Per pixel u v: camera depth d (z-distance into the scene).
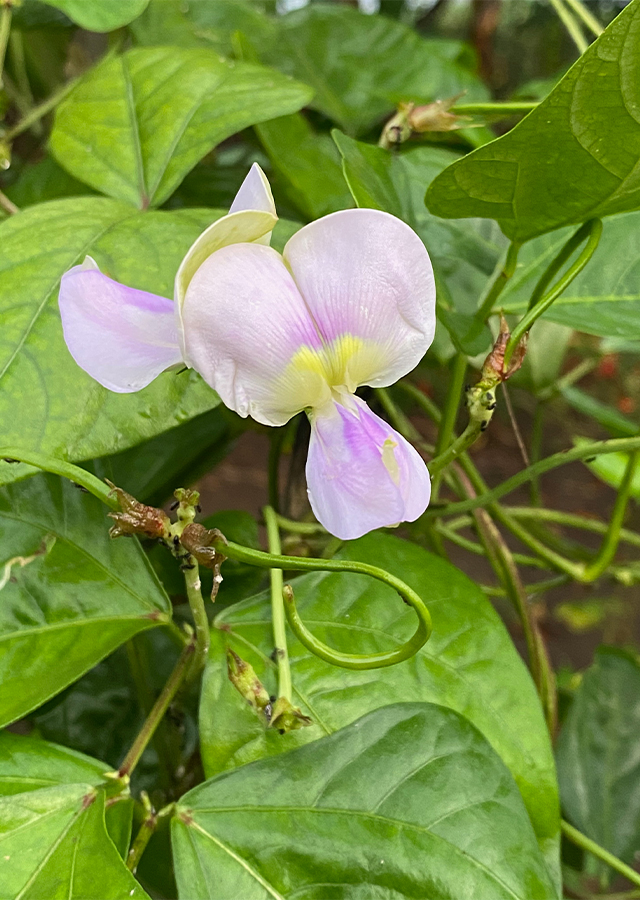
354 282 0.20
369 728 0.22
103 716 0.29
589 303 0.25
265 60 0.34
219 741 0.22
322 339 0.20
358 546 0.24
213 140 0.25
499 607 0.65
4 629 0.22
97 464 0.23
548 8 0.79
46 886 0.20
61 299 0.20
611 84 0.20
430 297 0.20
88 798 0.21
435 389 0.70
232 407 0.20
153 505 0.29
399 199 0.24
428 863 0.21
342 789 0.21
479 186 0.22
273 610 0.22
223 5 0.34
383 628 0.23
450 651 0.23
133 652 0.27
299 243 0.20
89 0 0.26
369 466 0.20
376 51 0.35
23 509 0.23
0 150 0.28
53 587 0.22
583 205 0.22
